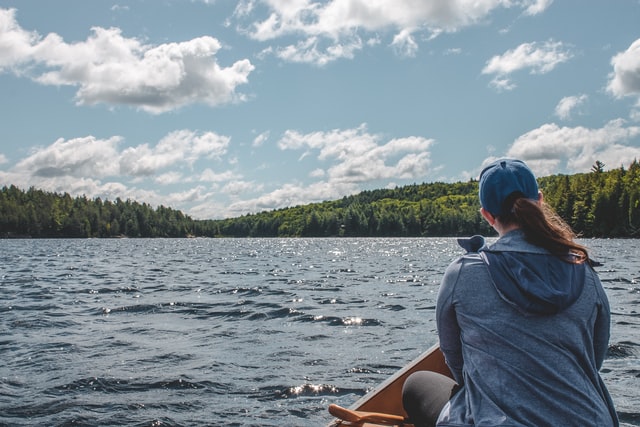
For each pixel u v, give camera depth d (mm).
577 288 1960
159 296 15570
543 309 1880
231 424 5457
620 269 24938
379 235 150000
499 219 2186
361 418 3102
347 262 34938
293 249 66125
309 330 10086
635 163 98125
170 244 96125
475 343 1985
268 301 14211
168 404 6031
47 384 6738
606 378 6660
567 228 2145
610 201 86312
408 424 3084
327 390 6461
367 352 8266
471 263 2080
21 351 8461
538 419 1837
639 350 8000
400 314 11859
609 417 1932
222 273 25250
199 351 8422
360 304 13516
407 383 2682
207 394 6348
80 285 19031
